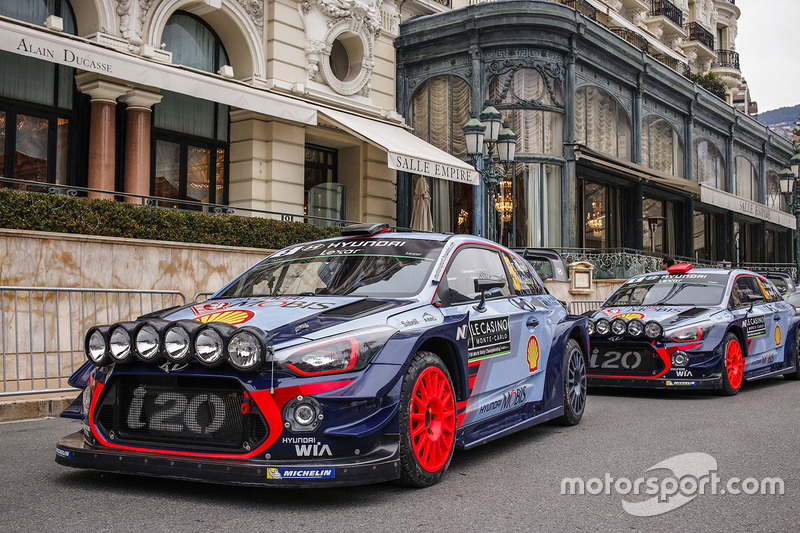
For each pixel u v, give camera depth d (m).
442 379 4.48
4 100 12.88
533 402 5.84
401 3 20.47
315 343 3.88
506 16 19.27
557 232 19.92
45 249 9.09
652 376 8.45
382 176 19.50
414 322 4.36
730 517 3.80
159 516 3.62
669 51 34.38
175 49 15.38
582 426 6.57
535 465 4.96
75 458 4.08
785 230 38.69
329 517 3.66
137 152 14.09
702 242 31.17
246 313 4.31
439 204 20.34
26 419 6.68
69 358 8.75
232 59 16.38
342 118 16.42
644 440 5.88
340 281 4.93
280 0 16.48
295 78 16.88
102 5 13.44
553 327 6.28
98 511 3.70
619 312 8.98
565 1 23.28
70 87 13.83
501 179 19.58
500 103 19.56
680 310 8.91
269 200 16.22
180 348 3.81
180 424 3.93
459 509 3.86
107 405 4.11
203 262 11.19
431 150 17.69
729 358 8.80
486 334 5.10
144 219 10.66
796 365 10.71
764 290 10.43
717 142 30.45
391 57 20.11
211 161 16.12
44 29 11.50
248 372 3.74
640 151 23.73
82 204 9.79
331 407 3.78
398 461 3.98
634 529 3.57
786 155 37.44
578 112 20.97
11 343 8.34
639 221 24.62
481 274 5.51
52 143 13.57
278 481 3.68
